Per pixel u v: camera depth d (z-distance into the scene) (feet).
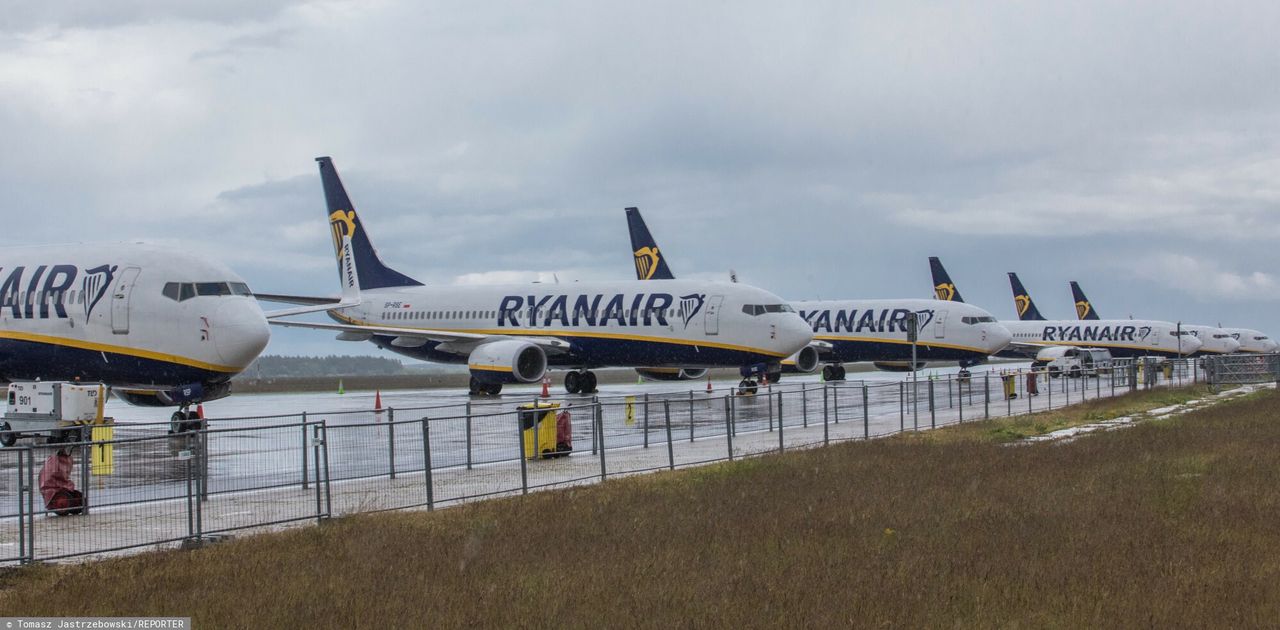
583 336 174.50
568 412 83.05
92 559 45.68
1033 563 41.37
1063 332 325.83
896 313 229.25
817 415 127.65
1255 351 377.91
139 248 105.91
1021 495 57.62
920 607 35.06
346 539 47.88
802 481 64.13
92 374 104.12
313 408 157.07
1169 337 311.47
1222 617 33.45
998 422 114.21
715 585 38.14
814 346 228.22
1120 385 206.39
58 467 56.18
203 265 104.68
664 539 46.75
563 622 33.76
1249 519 49.75
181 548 47.57
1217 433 92.17
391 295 200.64
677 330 166.20
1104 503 54.65
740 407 138.41
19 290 106.22
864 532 48.08
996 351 225.76
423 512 57.31
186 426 100.94
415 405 157.38
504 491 64.28
